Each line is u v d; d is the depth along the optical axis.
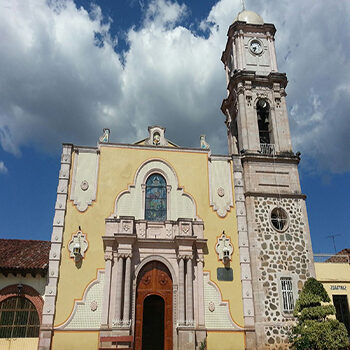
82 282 20.45
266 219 23.22
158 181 23.94
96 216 22.14
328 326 17.27
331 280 22.80
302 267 22.39
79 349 19.14
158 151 24.55
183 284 20.45
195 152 24.92
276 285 21.66
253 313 21.02
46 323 19.28
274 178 24.45
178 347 19.25
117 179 23.30
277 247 22.61
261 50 28.39
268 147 25.86
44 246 23.39
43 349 18.77
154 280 21.02
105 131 24.56
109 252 20.95
